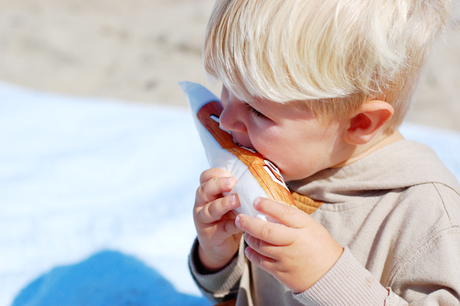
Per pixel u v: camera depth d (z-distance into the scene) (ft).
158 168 7.30
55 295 5.03
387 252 2.98
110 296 5.08
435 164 3.16
